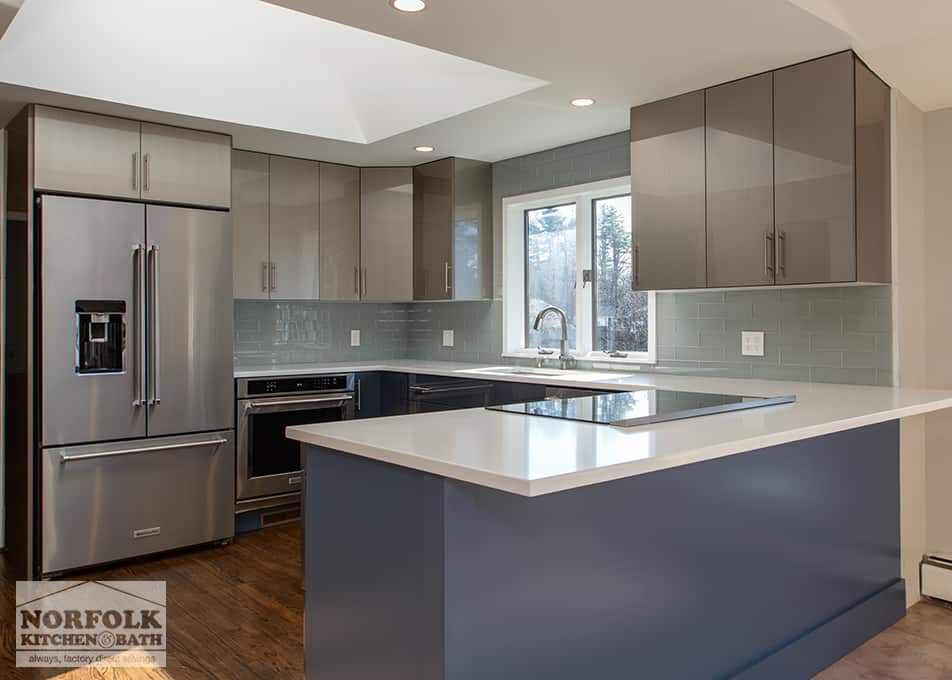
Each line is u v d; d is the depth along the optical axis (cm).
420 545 158
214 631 276
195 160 376
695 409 214
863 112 271
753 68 285
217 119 359
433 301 503
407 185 476
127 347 350
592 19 237
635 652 188
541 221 457
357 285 475
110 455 345
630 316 405
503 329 466
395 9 228
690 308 367
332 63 387
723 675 215
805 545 248
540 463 143
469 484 154
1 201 370
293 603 304
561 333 431
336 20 236
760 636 229
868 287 303
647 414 204
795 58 274
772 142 287
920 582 316
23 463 334
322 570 195
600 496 179
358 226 476
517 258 466
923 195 322
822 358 317
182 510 370
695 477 205
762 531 229
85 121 341
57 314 330
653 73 290
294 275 449
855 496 275
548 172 434
